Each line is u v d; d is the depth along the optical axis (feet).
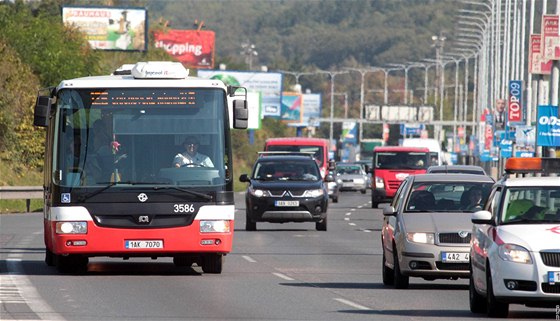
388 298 131.03
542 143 274.16
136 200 149.89
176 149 151.43
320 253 199.82
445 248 138.00
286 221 256.93
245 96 154.81
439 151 492.95
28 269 164.45
